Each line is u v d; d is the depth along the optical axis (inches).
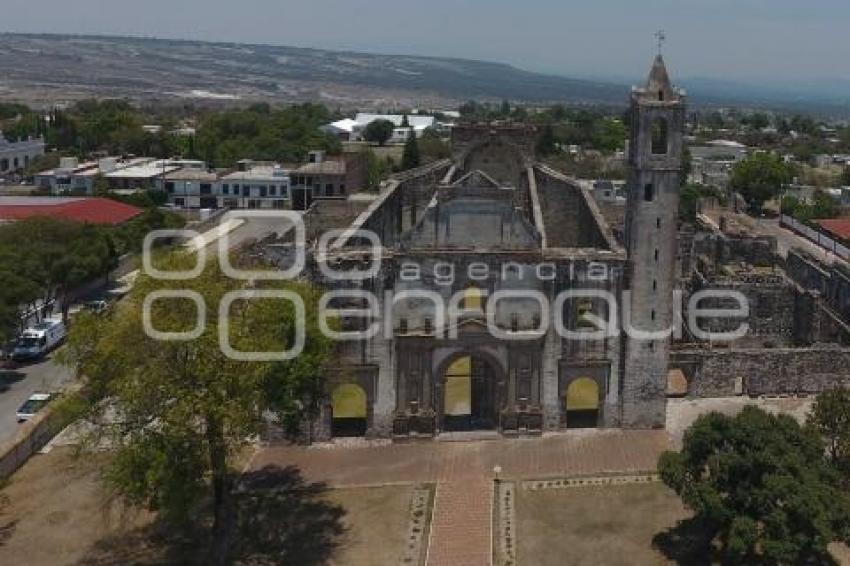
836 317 4065.0
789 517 2133.4
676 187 3110.2
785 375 3560.5
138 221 5580.7
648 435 3233.3
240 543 2518.5
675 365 3528.5
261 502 2758.4
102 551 2465.6
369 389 3152.1
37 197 6717.5
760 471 2203.5
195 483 2204.7
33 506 2694.4
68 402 2285.9
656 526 2588.6
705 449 2316.7
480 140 4222.4
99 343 2220.7
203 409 2146.9
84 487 2815.0
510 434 3211.1
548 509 2699.3
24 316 4205.2
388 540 2534.5
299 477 2925.7
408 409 3164.4
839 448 2497.5
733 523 2164.1
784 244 6624.0
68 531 2561.5
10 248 4138.8
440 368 3161.9
